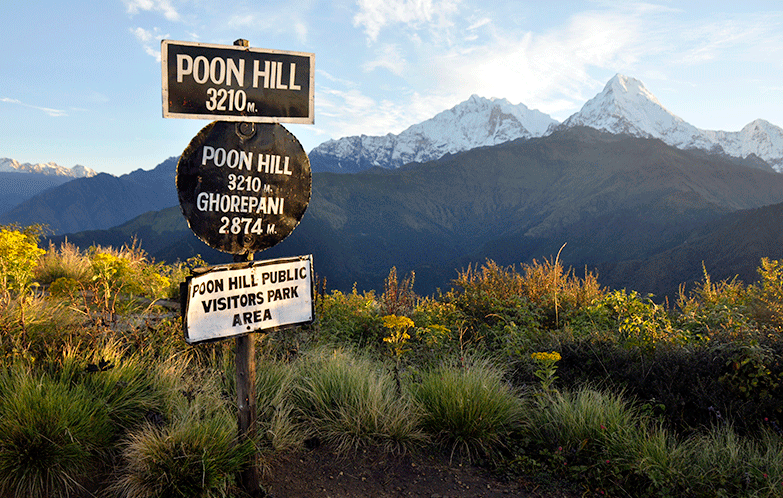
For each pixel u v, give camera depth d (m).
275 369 3.96
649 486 2.91
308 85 2.57
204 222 2.27
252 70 2.35
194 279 2.21
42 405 2.53
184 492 2.37
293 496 2.70
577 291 7.41
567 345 4.84
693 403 3.74
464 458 3.37
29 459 2.34
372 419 3.47
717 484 2.91
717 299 6.88
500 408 3.67
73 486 2.42
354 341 5.92
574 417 3.47
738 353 3.97
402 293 7.34
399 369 4.55
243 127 2.35
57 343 3.44
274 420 3.27
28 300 3.86
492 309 6.81
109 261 4.09
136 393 3.09
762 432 3.40
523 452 3.39
